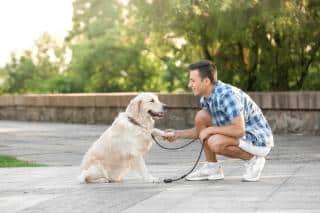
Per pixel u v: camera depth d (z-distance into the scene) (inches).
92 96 893.8
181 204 249.1
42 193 289.4
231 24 688.4
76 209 245.9
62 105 946.1
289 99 650.8
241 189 282.2
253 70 761.6
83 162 322.3
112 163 314.7
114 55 1122.7
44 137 670.5
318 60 737.0
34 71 1450.5
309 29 691.4
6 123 951.0
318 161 406.9
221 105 297.9
